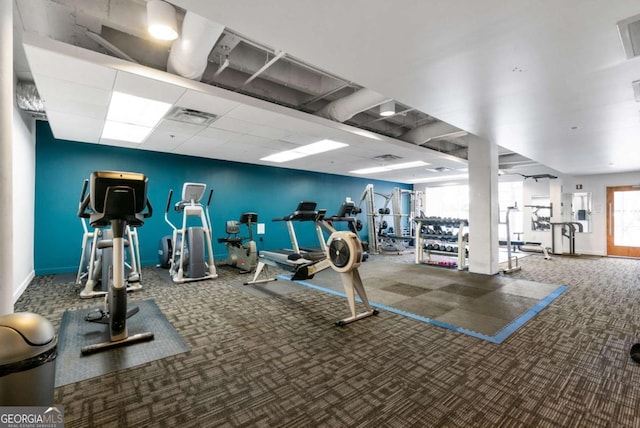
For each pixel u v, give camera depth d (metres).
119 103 3.68
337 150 6.24
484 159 5.59
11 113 1.68
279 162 7.69
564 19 1.98
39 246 5.25
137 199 2.60
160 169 6.46
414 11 1.93
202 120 4.32
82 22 2.73
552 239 9.23
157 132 4.93
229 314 3.45
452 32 2.16
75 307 3.66
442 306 3.78
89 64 2.77
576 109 3.61
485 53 2.43
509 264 5.99
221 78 3.99
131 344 2.63
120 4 2.67
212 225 7.23
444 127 5.68
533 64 2.58
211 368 2.26
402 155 6.74
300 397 1.91
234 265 6.51
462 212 11.59
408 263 7.00
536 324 3.17
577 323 3.21
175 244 5.41
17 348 1.08
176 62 3.06
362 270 6.10
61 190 5.44
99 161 5.79
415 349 2.58
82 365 2.27
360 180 10.67
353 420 1.70
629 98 3.27
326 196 9.62
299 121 4.39
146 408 1.79
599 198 8.83
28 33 2.49
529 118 3.94
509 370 2.24
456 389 2.00
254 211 7.94
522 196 9.95
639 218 8.32
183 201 5.36
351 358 2.42
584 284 4.98
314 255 4.26
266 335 2.86
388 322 3.22
